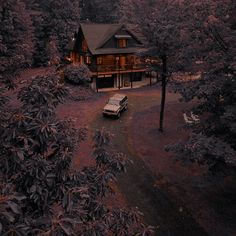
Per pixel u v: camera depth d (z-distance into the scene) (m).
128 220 7.05
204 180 17.86
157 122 27.78
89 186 6.71
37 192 5.48
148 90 41.47
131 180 17.98
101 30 43.84
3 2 32.88
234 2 13.23
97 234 5.56
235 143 13.60
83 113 30.47
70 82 38.94
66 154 6.13
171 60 23.06
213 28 13.62
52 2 55.75
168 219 14.52
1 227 3.77
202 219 14.49
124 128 26.75
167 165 19.77
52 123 5.96
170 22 22.06
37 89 6.27
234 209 15.13
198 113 16.09
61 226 4.50
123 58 42.69
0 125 5.72
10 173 5.58
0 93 7.43
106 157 7.50
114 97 31.52
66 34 54.59
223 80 12.81
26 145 5.54
